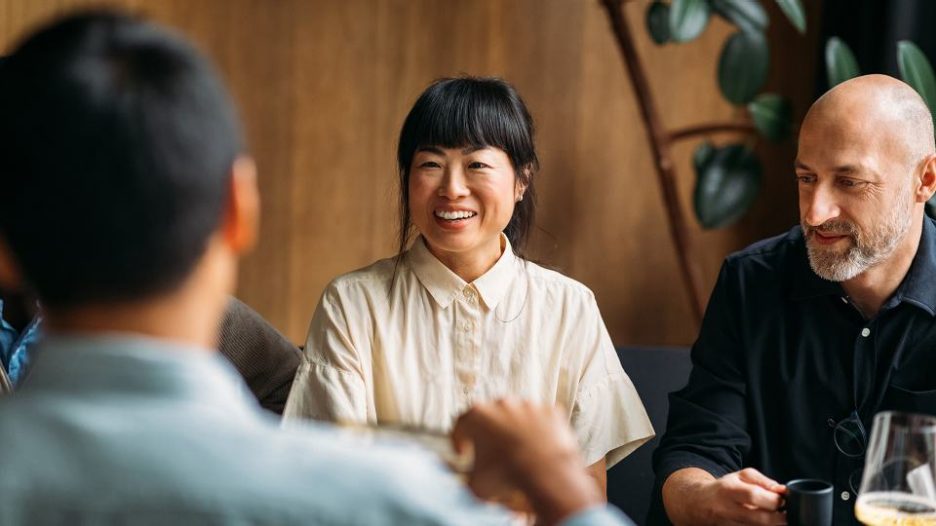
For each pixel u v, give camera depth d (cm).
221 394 70
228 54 341
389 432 95
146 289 70
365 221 355
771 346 186
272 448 68
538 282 193
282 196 350
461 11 351
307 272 354
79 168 68
